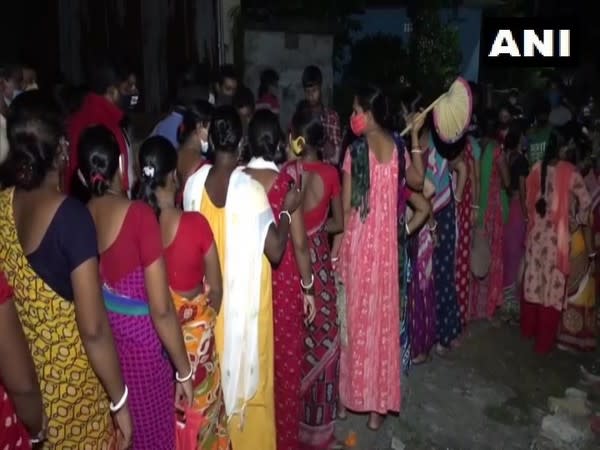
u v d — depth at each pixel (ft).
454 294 16.07
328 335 11.73
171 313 8.31
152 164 8.73
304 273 10.75
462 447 12.92
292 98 28.96
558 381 15.60
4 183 7.35
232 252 9.69
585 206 16.30
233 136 9.70
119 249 8.07
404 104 14.53
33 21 30.27
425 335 15.30
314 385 11.88
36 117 7.06
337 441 12.73
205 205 9.80
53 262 7.03
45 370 7.30
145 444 8.67
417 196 12.96
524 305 17.46
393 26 42.06
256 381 10.11
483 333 17.84
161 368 8.60
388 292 12.36
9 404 6.24
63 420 7.48
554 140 16.49
